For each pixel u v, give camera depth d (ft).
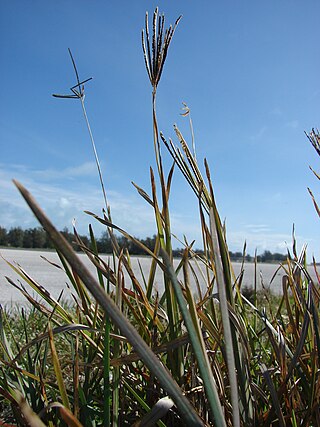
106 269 1.12
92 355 1.16
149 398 1.07
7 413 1.25
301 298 1.13
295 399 1.08
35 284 1.20
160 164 1.07
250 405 0.92
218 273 0.64
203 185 1.06
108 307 0.50
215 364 1.01
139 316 1.11
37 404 1.08
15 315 3.27
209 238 1.04
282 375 0.99
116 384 0.91
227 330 0.62
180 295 0.59
